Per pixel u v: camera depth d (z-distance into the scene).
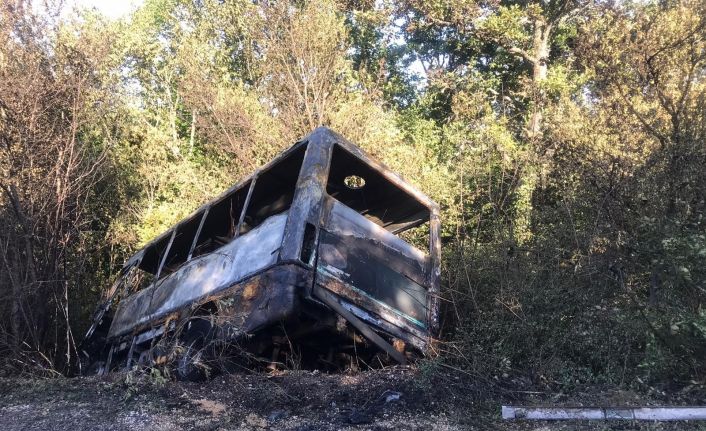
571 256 7.49
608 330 6.12
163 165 15.75
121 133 15.41
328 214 6.38
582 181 7.91
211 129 15.78
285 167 7.54
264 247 6.46
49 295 9.88
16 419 5.25
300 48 14.71
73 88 10.91
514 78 18.02
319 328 6.04
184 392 5.75
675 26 7.73
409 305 6.91
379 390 5.48
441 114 18.09
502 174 10.46
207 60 17.25
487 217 10.16
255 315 5.98
